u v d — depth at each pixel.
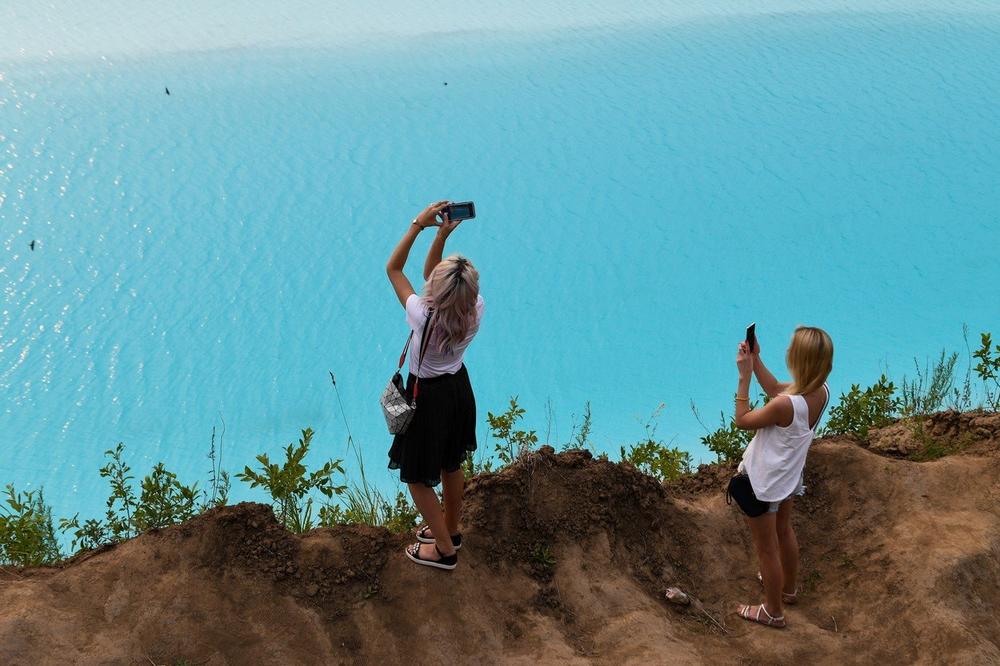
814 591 5.57
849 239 20.61
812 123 25.55
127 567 4.61
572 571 5.23
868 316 17.77
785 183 22.86
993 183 22.55
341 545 4.95
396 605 4.81
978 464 6.21
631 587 5.29
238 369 16.69
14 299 18.42
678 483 6.48
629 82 28.12
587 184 22.91
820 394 4.89
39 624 4.27
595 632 5.02
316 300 18.81
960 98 26.56
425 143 24.75
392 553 5.00
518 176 23.28
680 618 5.27
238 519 4.82
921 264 19.59
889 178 22.92
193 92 27.25
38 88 27.06
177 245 20.50
